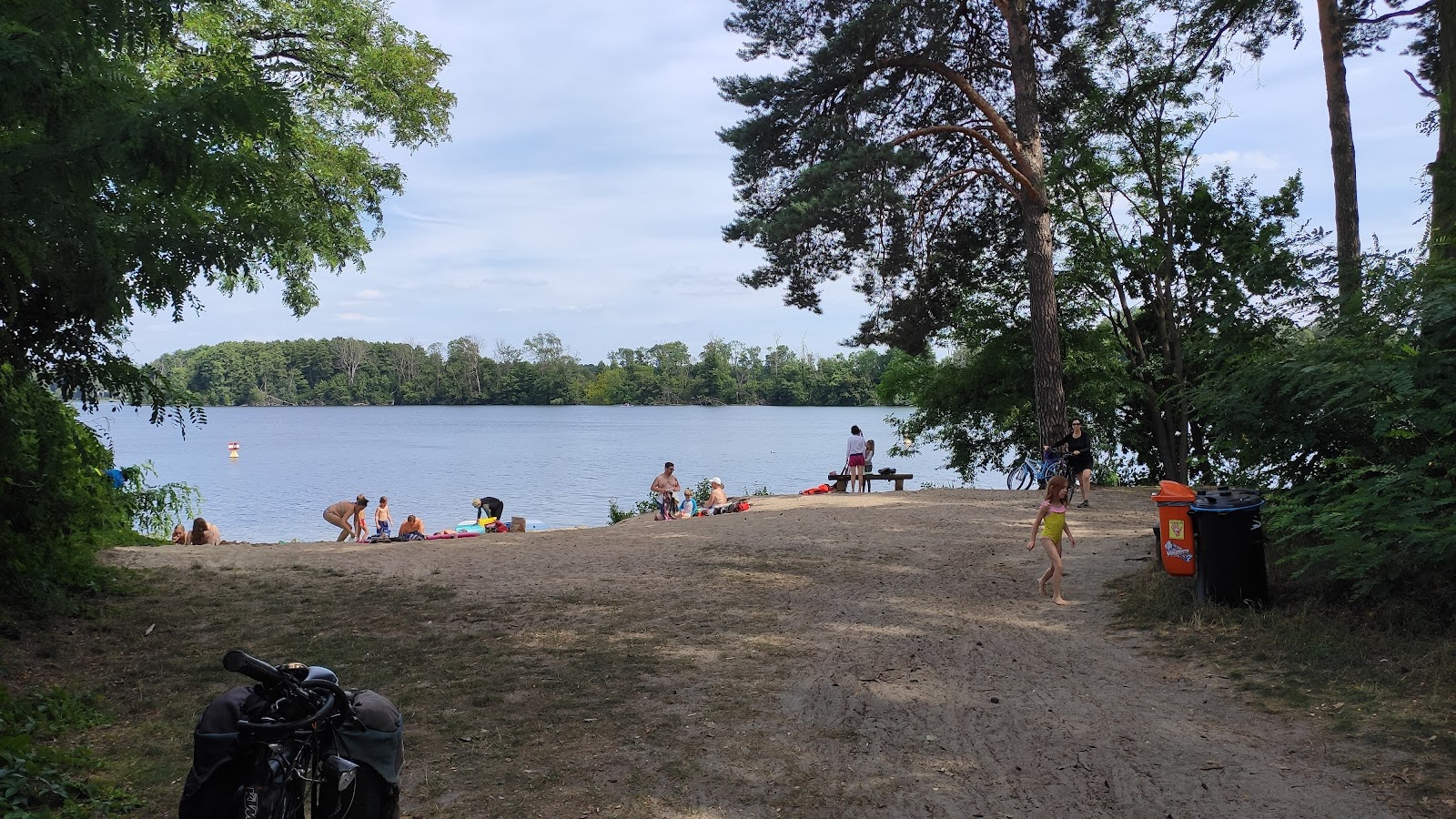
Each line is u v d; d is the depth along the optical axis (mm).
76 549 9633
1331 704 6117
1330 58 17516
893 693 6840
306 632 8469
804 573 11664
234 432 99062
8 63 4684
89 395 7285
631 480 42969
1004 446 28422
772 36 20188
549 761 5461
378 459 58250
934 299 24875
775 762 5516
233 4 15375
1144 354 25000
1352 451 8797
